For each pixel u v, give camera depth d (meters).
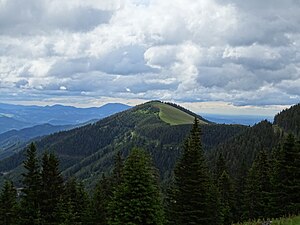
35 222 41.88
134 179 38.69
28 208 42.66
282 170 51.44
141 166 39.06
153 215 38.69
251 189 63.69
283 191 51.19
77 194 60.06
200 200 45.91
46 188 44.16
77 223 49.09
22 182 43.31
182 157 46.78
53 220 44.12
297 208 48.91
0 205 54.66
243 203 68.50
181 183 46.53
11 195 55.25
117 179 59.69
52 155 45.03
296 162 50.34
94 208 58.19
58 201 44.69
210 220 47.12
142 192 38.41
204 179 46.31
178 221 46.00
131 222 37.69
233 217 68.88
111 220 40.09
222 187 68.69
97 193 59.31
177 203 46.38
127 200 38.50
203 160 47.06
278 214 51.59
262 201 59.50
